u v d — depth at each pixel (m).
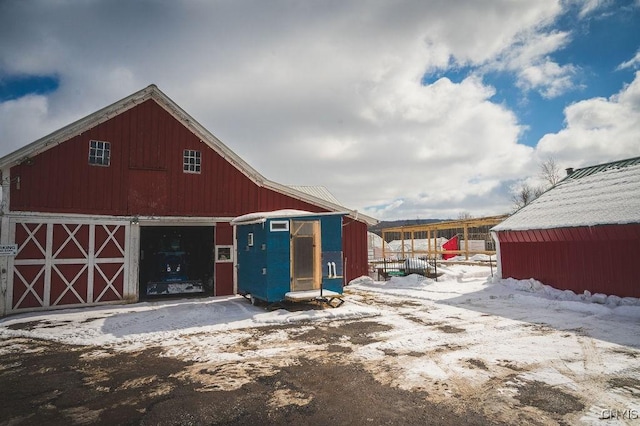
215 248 14.12
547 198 14.75
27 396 5.00
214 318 9.81
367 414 4.36
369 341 7.44
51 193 11.63
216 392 5.04
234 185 14.66
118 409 4.57
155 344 7.45
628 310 9.61
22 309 11.02
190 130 14.02
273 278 10.77
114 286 12.39
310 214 11.31
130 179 12.90
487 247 35.94
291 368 5.94
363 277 17.44
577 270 11.89
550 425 4.04
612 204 11.57
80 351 7.08
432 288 15.12
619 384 5.11
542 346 6.95
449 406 4.54
